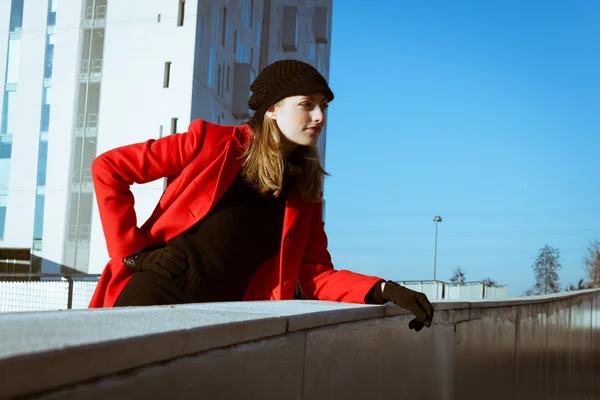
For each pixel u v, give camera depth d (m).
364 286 2.26
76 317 1.03
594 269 79.62
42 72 32.88
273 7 42.41
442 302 2.82
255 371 1.26
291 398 1.46
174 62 30.58
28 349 0.71
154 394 0.92
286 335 1.42
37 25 33.19
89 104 31.89
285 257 2.39
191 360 1.03
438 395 2.81
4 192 32.97
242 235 2.32
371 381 2.03
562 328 6.99
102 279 2.36
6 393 0.67
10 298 9.57
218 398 1.12
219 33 33.66
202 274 2.28
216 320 1.16
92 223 31.33
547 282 98.06
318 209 2.55
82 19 32.19
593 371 11.00
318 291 2.41
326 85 2.28
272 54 42.41
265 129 2.31
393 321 2.25
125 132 30.98
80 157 31.70
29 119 32.88
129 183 2.36
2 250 32.44
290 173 2.36
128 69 31.22
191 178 2.32
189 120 30.23
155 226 2.32
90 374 0.79
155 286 2.26
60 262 31.39
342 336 1.78
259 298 2.48
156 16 31.08
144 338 0.89
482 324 3.59
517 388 4.52
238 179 2.33
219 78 33.97
